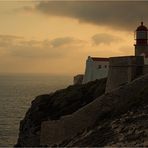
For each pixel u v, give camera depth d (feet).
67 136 156.66
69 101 205.67
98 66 254.88
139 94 148.66
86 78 266.57
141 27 228.43
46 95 217.97
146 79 152.15
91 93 208.44
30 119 206.18
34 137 195.11
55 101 207.51
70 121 156.97
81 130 149.79
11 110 449.48
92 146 116.57
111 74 189.47
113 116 144.25
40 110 206.08
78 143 130.41
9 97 636.48
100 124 141.18
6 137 299.99
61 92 218.18
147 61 179.42
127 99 149.79
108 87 191.72
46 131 165.37
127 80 179.52
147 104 138.92
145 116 126.21
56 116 197.98
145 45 226.99
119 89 152.56
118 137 115.24
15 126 345.51
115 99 151.33
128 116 132.67
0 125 349.41
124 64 181.78
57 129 160.97
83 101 203.21
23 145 206.69
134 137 110.73
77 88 215.92
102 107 151.74
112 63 189.26
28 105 502.79
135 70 179.01
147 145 101.71
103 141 117.50
